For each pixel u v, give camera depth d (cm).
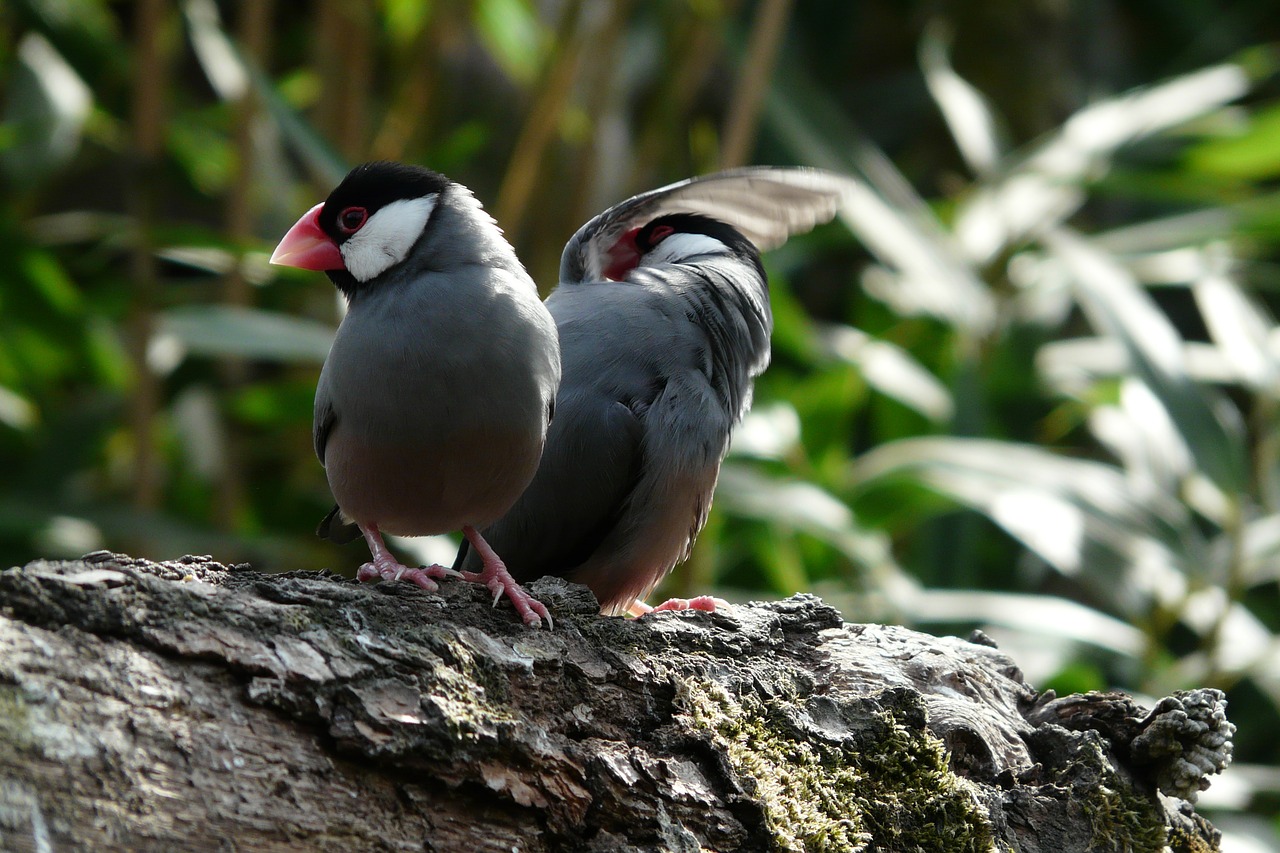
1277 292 1608
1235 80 1186
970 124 1230
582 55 1235
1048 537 945
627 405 648
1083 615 965
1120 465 1475
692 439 656
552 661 466
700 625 542
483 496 543
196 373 1158
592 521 658
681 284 686
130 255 1234
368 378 520
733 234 749
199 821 368
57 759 354
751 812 465
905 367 1149
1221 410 923
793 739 499
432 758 409
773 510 920
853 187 707
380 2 1210
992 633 1023
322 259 546
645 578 689
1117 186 1148
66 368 1116
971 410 1038
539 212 1144
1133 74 1838
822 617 575
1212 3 1822
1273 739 1277
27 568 404
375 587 484
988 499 966
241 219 1048
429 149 1248
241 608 416
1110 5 1852
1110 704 568
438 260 533
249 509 1139
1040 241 1117
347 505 562
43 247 1069
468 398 514
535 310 536
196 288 1154
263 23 1062
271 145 1161
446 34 1238
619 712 473
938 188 1800
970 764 537
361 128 1162
